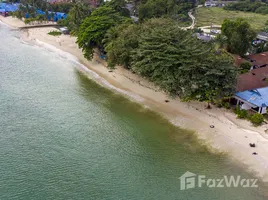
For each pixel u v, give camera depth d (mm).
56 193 37719
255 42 99938
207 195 37406
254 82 61250
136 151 45906
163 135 49656
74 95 64125
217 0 195000
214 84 52812
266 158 42656
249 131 48625
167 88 54094
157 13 110375
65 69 79438
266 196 36781
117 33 74438
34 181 39656
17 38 105938
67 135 49844
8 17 135250
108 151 45875
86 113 56781
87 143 47781
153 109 57312
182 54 53500
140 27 70750
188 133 49719
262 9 162875
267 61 79375
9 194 37500
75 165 42750
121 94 64062
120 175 40969
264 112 53219
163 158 44344
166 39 57344
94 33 79375
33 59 86188
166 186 39062
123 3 110625
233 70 53031
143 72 59750
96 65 80500
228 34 81312
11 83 69625
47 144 47406
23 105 59531
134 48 66438
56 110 57844
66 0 150375
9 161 43344
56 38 105438
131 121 53844
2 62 82625
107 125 52781
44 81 71375
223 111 54812
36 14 128625
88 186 39000
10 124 52750
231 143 46188
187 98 53312
